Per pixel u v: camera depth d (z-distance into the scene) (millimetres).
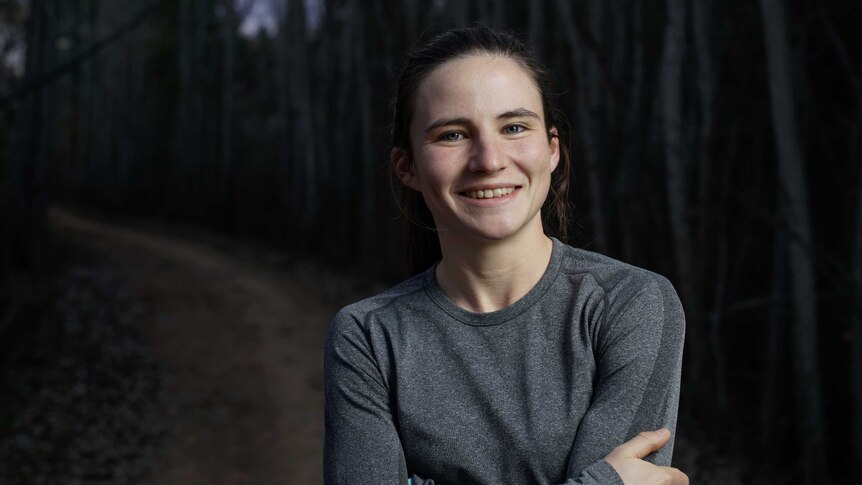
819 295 5625
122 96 33156
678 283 7004
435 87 1267
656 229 7672
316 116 20469
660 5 8352
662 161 7645
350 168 17734
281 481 6324
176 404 8406
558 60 8469
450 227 1293
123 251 19500
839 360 6523
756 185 6992
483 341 1288
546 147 1301
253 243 22016
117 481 6355
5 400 8023
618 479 1166
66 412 7984
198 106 27812
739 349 7684
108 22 32562
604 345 1261
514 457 1230
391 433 1290
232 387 8945
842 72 6754
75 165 40219
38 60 14484
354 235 17625
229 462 6777
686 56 7398
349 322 1361
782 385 6500
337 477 1286
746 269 7391
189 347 10695
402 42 12719
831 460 6391
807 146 6539
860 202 5262
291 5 20062
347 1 17797
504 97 1246
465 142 1261
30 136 14898
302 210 20062
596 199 7410
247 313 12609
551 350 1274
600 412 1223
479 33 1301
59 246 18078
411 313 1338
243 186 24547
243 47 29750
